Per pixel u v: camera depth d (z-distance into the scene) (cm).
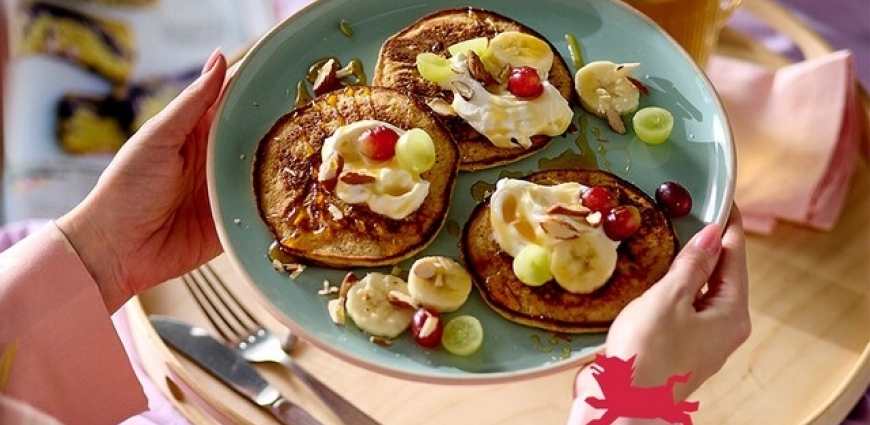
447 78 67
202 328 76
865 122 87
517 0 73
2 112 105
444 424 72
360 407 73
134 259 73
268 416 71
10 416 61
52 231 69
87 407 70
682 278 61
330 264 63
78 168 100
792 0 101
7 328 67
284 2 107
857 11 100
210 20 108
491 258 63
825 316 77
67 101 103
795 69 85
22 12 107
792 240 81
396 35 71
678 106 69
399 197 63
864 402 74
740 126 84
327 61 71
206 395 70
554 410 72
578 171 65
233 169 67
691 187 66
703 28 78
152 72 105
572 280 61
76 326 68
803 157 81
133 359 79
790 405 72
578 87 69
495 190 64
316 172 65
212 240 77
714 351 62
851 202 83
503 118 66
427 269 61
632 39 71
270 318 77
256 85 69
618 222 62
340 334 61
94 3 108
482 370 60
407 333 62
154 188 71
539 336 62
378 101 66
